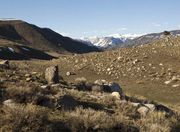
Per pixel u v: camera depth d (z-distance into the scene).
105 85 25.27
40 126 11.77
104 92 23.80
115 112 16.91
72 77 61.59
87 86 24.81
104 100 18.62
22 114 11.74
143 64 66.38
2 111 12.35
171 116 18.36
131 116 16.58
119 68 66.00
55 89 18.88
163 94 45.72
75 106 15.45
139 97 26.33
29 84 18.42
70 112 14.27
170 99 42.44
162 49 75.19
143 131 13.93
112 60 71.19
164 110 20.48
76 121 12.80
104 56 75.75
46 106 14.50
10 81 19.58
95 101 18.31
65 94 16.94
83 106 16.64
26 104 14.17
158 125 15.05
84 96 19.03
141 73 61.69
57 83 23.31
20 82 19.03
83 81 26.42
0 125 11.21
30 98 14.69
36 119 11.80
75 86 24.00
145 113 17.44
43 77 24.22
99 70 66.69
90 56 77.75
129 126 14.15
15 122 11.34
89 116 13.52
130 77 60.34
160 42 80.81
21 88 15.65
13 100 14.12
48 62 79.19
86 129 12.68
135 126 14.39
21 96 14.70
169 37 84.50
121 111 17.09
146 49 76.56
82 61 74.69
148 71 62.34
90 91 23.50
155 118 16.66
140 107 18.05
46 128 11.70
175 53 71.44
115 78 60.44
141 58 70.06
